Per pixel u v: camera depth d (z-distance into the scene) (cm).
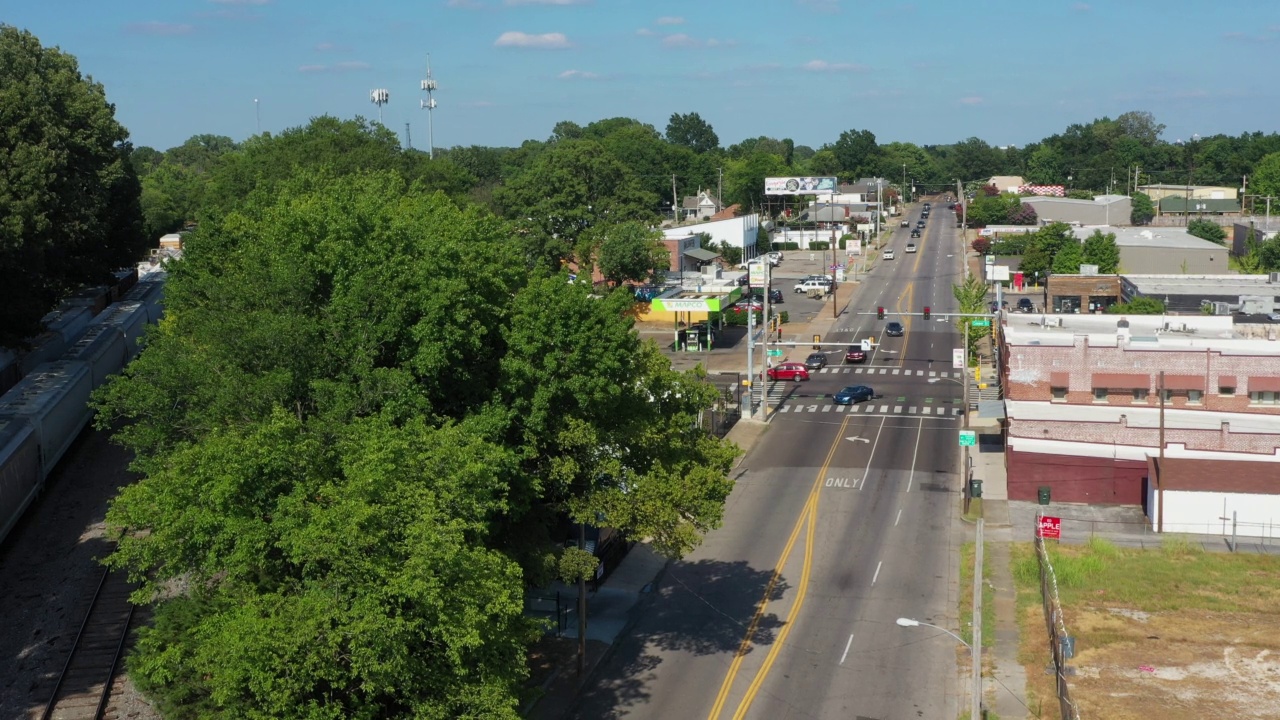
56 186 6003
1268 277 10269
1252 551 4903
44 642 3556
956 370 9081
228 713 2392
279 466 2514
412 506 2461
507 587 2666
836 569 4747
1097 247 12262
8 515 4169
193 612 2805
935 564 4794
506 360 3375
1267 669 3738
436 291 3206
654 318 11012
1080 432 5822
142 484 2592
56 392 5081
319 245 3331
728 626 4175
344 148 8550
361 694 2556
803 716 3469
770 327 10575
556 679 3709
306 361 3111
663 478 3728
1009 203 19950
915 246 17775
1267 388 6075
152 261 13138
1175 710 3459
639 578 4675
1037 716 3441
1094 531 5191
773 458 6475
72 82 6862
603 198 12356
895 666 3819
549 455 3616
